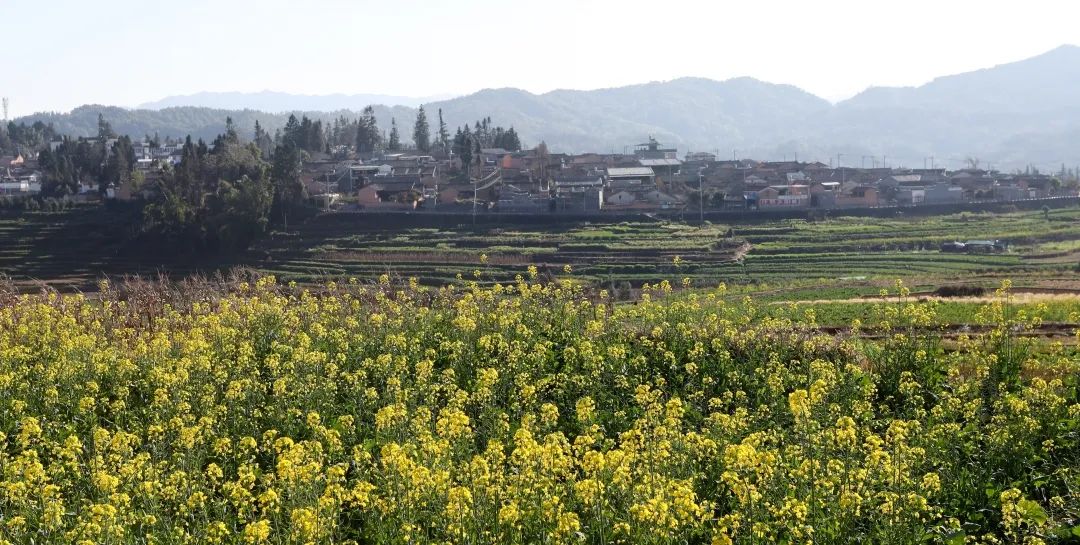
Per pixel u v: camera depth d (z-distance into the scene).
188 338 24.25
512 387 19.88
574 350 21.77
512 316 23.94
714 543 11.03
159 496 14.27
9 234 106.69
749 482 13.37
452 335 23.92
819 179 162.25
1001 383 18.84
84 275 90.88
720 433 16.41
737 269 90.50
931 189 140.25
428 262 93.44
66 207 121.44
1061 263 88.31
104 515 12.62
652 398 17.50
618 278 86.81
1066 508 13.20
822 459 14.08
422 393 19.27
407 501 13.03
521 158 169.50
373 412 18.77
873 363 21.08
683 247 98.50
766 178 157.12
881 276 81.56
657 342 22.38
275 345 23.08
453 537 12.20
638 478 13.51
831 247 101.44
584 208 122.81
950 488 14.27
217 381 20.36
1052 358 21.86
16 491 13.47
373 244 102.75
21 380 20.91
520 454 13.27
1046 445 15.20
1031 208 132.25
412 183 133.12
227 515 14.03
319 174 139.00
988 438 15.77
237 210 100.44
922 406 18.55
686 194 136.00
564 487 13.27
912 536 12.36
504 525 12.37
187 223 99.75
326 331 24.48
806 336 22.52
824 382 17.05
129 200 120.88
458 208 121.75
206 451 16.73
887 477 13.40
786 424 18.09
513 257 95.06
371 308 27.09
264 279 31.73
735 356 21.95
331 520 12.59
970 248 100.81
